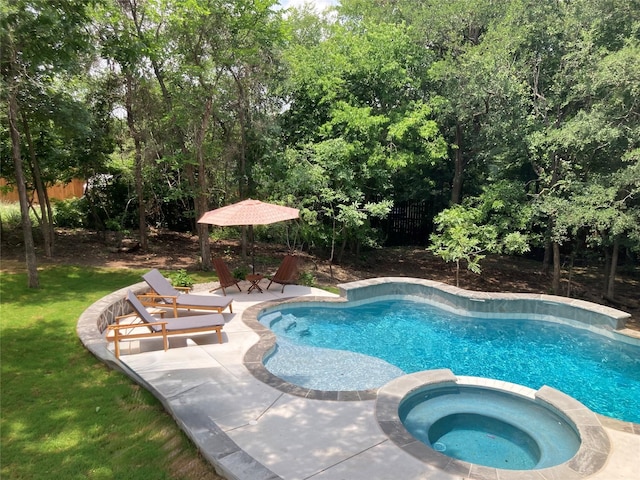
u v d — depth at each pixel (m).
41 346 8.57
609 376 9.34
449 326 12.16
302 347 10.06
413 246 25.58
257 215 12.05
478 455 6.30
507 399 7.75
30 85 12.61
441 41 20.52
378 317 12.73
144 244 18.56
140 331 9.59
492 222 17.55
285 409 6.45
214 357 8.27
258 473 4.82
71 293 11.93
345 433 5.85
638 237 13.34
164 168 17.52
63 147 16.98
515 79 16.45
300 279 15.34
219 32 13.95
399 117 18.22
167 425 6.24
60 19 10.14
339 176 16.62
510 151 17.84
